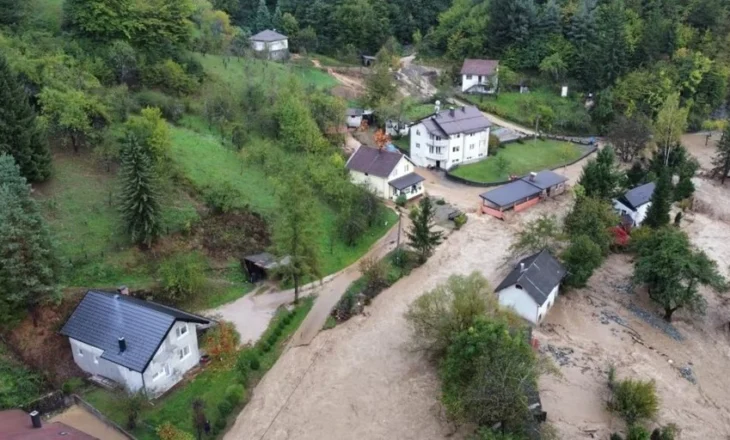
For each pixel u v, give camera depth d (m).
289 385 48.34
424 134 93.50
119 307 46.09
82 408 42.94
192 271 54.25
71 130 63.00
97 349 44.53
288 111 81.25
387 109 101.12
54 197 57.78
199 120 79.81
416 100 113.38
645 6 128.00
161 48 85.50
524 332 48.50
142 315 45.06
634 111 112.50
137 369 42.38
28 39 73.50
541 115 110.75
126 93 72.94
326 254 65.12
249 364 48.91
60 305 48.62
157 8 84.69
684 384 50.34
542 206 82.50
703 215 83.19
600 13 123.50
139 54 81.88
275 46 118.94
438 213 78.62
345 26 129.62
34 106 63.84
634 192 79.06
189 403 44.59
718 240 75.69
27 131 56.25
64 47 76.06
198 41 100.81
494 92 117.44
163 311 45.94
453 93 118.19
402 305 59.06
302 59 117.56
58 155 63.28
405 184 80.06
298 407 46.22
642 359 53.03
